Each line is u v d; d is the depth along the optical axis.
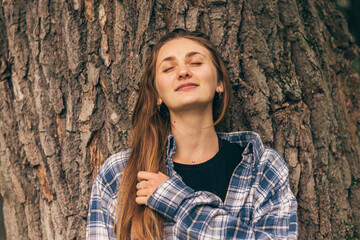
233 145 1.64
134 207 1.45
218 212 1.35
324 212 1.72
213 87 1.52
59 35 1.79
